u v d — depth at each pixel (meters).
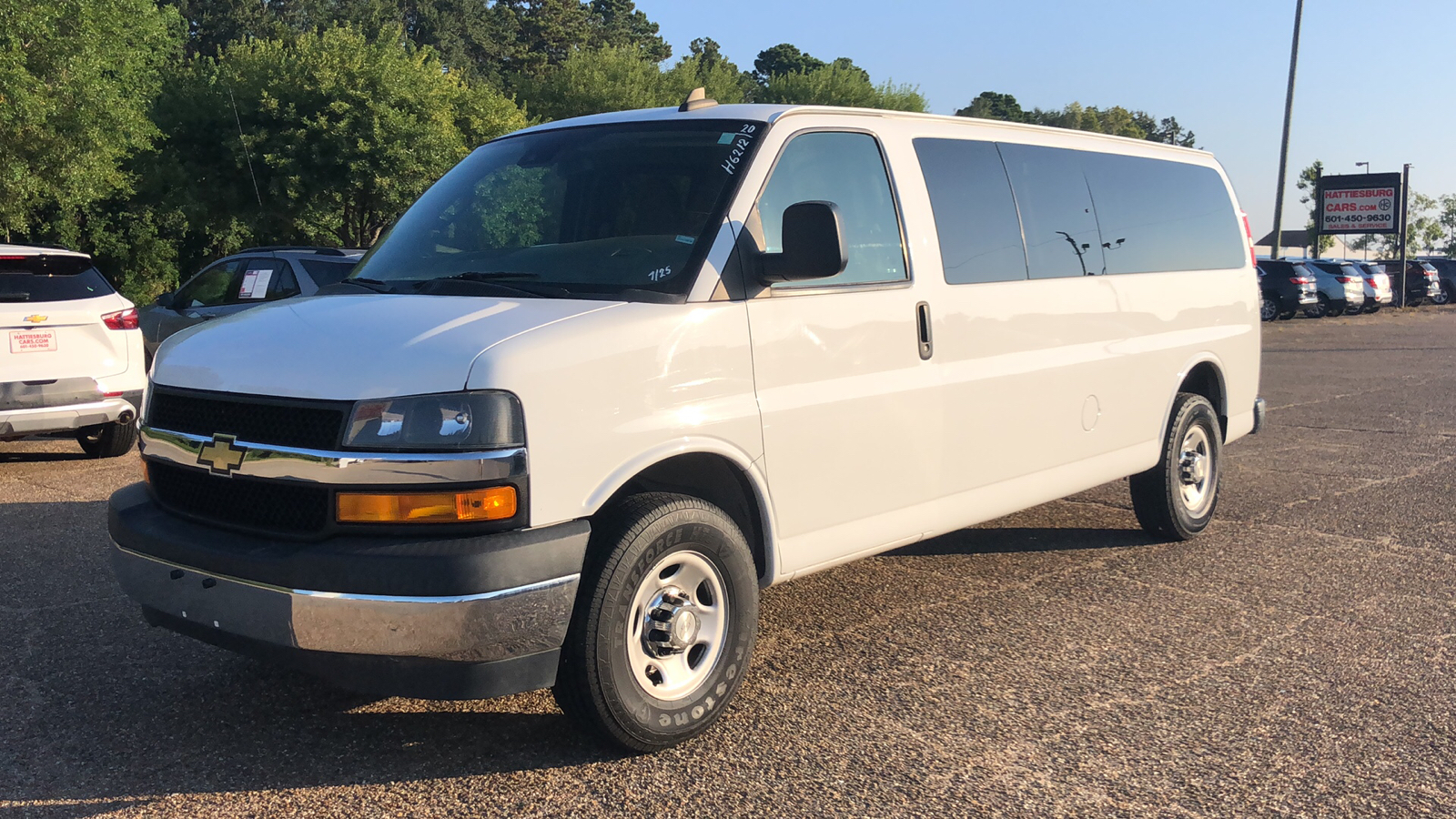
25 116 19.67
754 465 3.67
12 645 4.43
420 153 27.09
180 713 3.79
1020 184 4.97
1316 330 28.53
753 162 3.81
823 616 4.93
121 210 31.27
